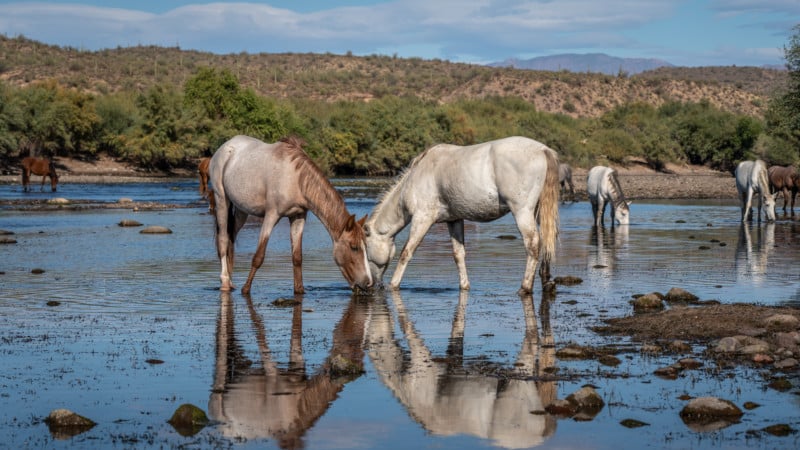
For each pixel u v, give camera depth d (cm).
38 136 6366
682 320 921
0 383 680
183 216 2852
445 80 16600
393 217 1255
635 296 1147
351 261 1168
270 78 15000
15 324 945
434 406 613
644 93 16700
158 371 722
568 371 715
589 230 2439
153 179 5944
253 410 605
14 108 6138
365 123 7931
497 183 1134
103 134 6806
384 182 6075
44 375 706
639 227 2558
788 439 530
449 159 1180
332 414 595
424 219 1212
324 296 1172
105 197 3931
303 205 1172
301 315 1010
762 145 6488
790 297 1120
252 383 680
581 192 5081
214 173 1235
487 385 670
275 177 1159
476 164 1145
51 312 1027
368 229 1272
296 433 551
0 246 1842
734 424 563
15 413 597
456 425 567
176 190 4609
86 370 725
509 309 1052
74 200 3650
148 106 6769
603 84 16762
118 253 1719
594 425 564
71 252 1731
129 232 2208
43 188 4559
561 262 1590
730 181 6944
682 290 1108
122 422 577
